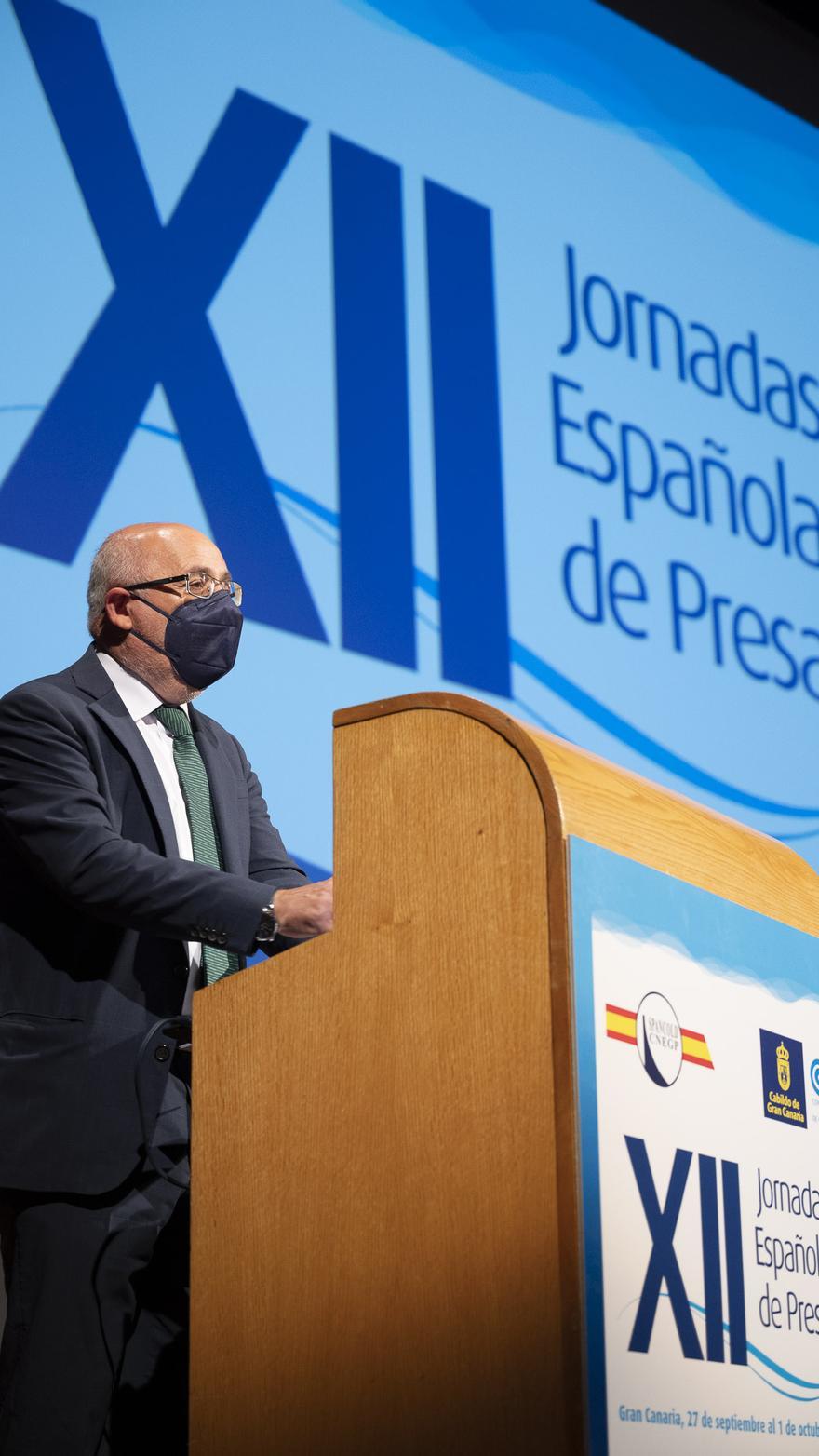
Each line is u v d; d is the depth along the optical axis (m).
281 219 4.08
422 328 4.29
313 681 3.77
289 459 3.90
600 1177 1.47
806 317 5.34
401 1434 1.48
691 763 4.46
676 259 5.02
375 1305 1.53
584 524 4.46
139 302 3.73
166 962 2.24
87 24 3.84
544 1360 1.42
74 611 3.43
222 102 4.05
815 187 5.54
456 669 4.05
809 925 1.97
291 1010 1.67
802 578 4.96
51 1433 1.99
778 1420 1.62
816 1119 1.82
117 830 2.26
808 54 5.66
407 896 1.63
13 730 2.25
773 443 5.05
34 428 3.48
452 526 4.17
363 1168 1.58
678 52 5.27
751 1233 1.66
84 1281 2.06
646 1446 1.44
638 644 4.46
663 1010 1.61
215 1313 1.62
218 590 2.54
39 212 3.63
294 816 3.64
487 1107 1.52
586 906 1.54
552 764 1.61
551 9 4.95
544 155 4.78
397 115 4.45
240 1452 1.56
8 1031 2.15
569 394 4.55
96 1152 2.10
